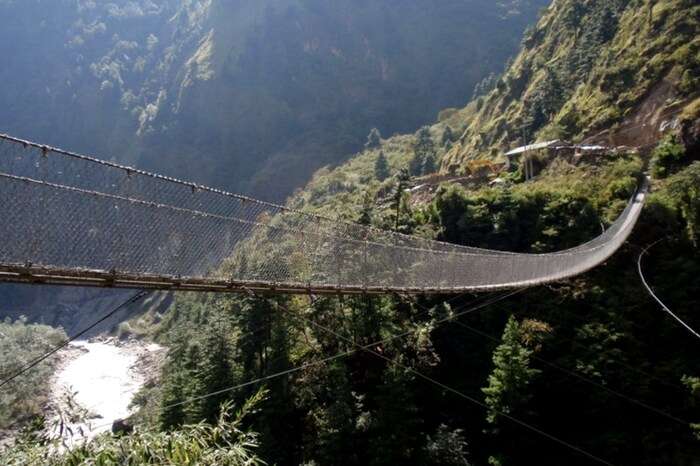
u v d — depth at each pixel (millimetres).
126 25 151625
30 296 76188
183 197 6914
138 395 30641
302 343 22328
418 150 70375
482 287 13375
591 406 18750
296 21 126375
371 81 117500
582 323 21547
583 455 17672
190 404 21781
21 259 5082
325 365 20078
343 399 18375
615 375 19031
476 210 28406
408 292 11102
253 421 20375
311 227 9578
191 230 6859
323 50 123312
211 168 107312
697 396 17141
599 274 23406
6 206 4941
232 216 7742
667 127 35156
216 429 4586
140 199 6270
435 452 17188
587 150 37062
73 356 49781
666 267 22891
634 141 38219
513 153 42031
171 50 139750
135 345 52344
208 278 7168
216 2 138125
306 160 98625
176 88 123938
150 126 117188
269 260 8180
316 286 8961
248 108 114875
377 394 19344
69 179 5461
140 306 62844
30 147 5164
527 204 28766
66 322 71938
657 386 18547
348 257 9812
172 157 110875
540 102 52500
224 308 25266
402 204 31219
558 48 60375
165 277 6535
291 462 19109
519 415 17891
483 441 19203
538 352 20656
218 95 117750
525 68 62812
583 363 19703
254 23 126000
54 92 132250
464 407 20344
